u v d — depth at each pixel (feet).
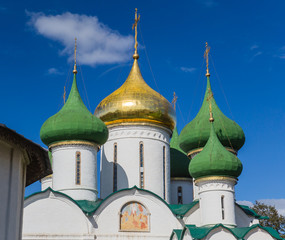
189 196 158.30
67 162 130.72
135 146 141.08
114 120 143.13
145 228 125.49
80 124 130.72
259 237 120.47
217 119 145.59
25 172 74.79
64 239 120.67
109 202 125.70
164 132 145.89
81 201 127.65
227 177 125.59
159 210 127.54
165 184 141.90
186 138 146.92
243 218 138.00
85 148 132.16
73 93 138.21
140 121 142.41
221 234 118.01
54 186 130.93
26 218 120.78
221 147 128.26
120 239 123.24
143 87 148.46
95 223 123.13
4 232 66.64
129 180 138.41
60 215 122.31
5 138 67.77
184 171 159.22
